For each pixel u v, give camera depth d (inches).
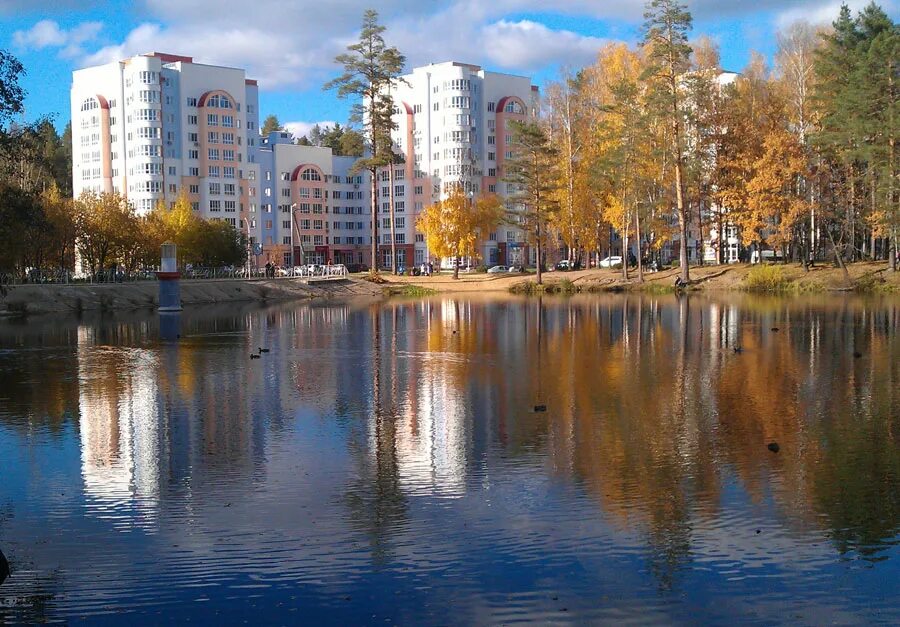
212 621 454.3
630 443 802.2
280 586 494.3
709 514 601.6
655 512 606.2
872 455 747.4
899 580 494.9
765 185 2810.0
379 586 492.4
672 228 3282.5
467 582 496.7
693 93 2967.5
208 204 6053.2
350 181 7076.8
